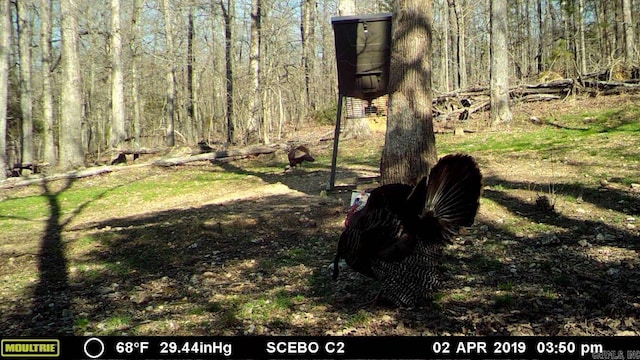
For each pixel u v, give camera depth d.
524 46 44.03
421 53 8.81
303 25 38.59
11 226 11.83
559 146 14.03
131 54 32.34
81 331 5.55
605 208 8.69
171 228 9.34
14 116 33.12
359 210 5.44
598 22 37.16
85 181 17.62
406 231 5.12
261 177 15.30
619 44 33.41
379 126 21.64
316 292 6.27
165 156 21.62
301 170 15.61
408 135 8.83
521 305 5.48
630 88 21.33
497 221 8.51
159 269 7.70
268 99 27.45
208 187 14.75
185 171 18.03
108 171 18.47
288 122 36.22
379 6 38.72
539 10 42.97
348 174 14.00
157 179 16.98
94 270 7.87
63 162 20.50
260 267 7.34
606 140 13.95
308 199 11.05
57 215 12.97
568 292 5.72
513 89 23.89
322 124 33.44
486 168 12.53
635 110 17.09
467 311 5.41
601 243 7.23
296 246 8.13
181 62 31.72
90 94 46.47
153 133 42.91
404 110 8.84
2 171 18.53
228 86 28.66
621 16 33.22
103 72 38.28
